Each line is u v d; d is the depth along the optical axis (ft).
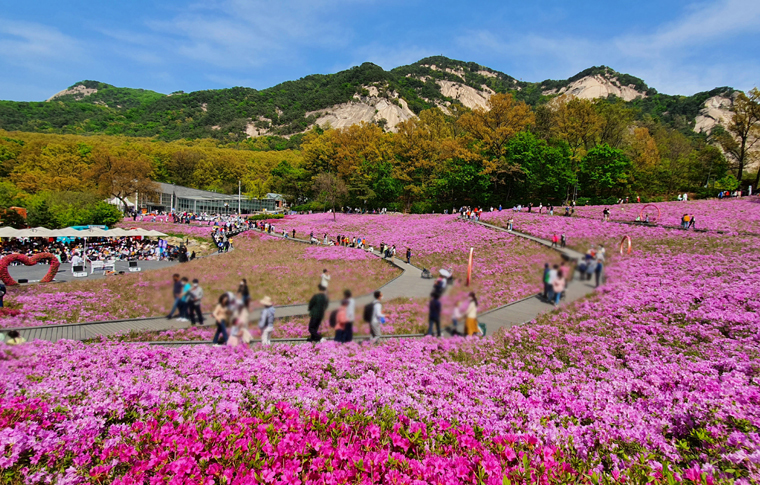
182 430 15.51
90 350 25.13
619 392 21.26
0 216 119.14
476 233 109.19
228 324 25.00
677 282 49.16
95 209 150.20
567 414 18.76
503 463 13.98
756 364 23.94
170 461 13.79
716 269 56.29
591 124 186.80
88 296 45.37
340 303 25.40
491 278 39.50
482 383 22.02
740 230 87.71
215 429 15.72
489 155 188.03
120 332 31.68
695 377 22.15
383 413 17.95
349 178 218.79
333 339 26.73
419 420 17.56
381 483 13.16
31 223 128.16
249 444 14.69
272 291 32.12
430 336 25.32
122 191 206.59
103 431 16.08
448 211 187.42
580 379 23.18
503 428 17.20
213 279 29.25
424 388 21.39
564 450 15.46
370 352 24.98
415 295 35.35
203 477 12.89
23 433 14.01
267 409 18.01
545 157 179.52
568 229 100.78
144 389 18.88
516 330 27.66
